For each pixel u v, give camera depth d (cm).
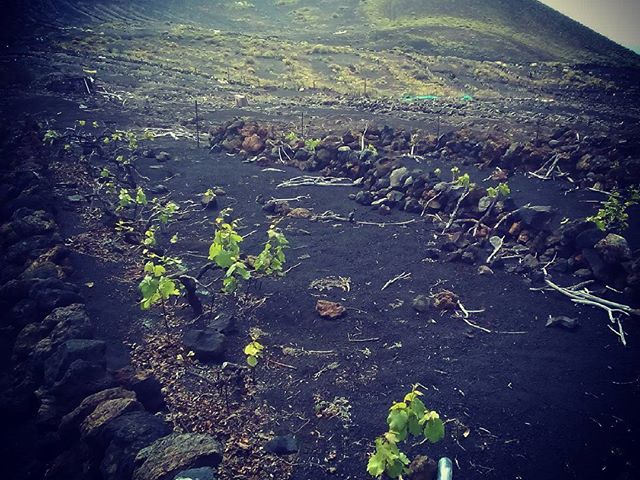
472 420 737
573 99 4097
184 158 1902
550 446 696
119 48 4653
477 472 654
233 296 1034
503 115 3002
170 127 2367
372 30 6988
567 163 1767
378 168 1639
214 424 718
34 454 702
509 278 1127
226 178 1705
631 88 4859
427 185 1496
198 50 5056
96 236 1235
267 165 1845
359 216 1437
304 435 707
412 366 846
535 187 1647
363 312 992
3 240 1150
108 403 690
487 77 5125
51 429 717
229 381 799
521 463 669
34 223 1183
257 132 2048
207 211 1449
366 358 864
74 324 847
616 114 3250
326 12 8156
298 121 2634
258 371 828
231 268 898
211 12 7569
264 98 3469
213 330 897
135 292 1031
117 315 952
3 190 1368
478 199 1395
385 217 1430
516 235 1279
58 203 1389
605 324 966
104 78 3462
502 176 1702
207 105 2997
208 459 618
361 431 714
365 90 4266
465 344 905
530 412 754
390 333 930
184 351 861
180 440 630
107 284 1048
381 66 5231
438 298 1029
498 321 974
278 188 1633
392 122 2658
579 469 663
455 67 5425
